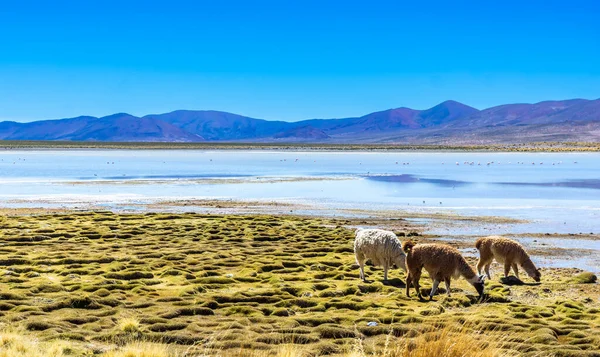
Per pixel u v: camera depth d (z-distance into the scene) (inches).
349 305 698.2
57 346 477.4
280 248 1095.6
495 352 400.5
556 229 1374.3
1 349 452.8
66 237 1175.6
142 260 936.3
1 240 1108.5
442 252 734.5
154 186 2394.2
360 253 852.6
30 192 2112.5
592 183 2642.7
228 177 2901.1
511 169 3782.0
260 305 688.4
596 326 613.6
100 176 2886.3
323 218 1537.9
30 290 716.0
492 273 934.4
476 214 1624.0
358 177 2950.3
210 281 809.5
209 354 483.2
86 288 738.2
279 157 5428.2
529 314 660.7
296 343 539.5
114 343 521.7
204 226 1346.0
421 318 623.2
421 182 2687.0
